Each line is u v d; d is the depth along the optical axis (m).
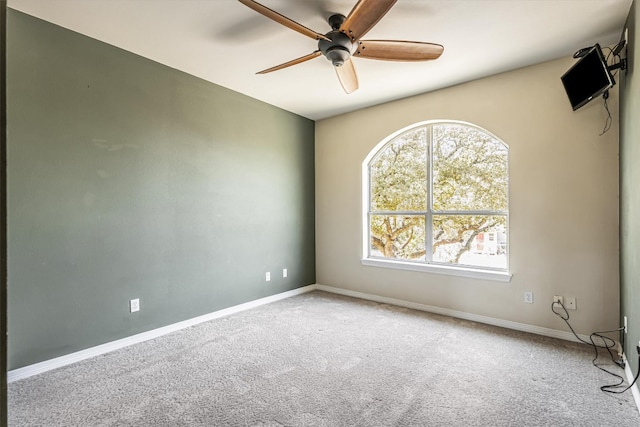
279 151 4.19
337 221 4.48
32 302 2.28
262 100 3.94
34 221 2.29
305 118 4.59
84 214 2.53
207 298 3.38
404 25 2.35
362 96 3.79
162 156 3.02
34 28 2.29
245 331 3.07
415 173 3.92
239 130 3.70
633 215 2.04
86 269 2.54
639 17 1.87
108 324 2.66
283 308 3.78
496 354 2.56
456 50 2.72
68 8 2.18
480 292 3.32
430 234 3.79
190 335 2.97
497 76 3.18
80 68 2.50
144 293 2.88
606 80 2.24
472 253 3.50
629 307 2.19
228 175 3.59
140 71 2.85
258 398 1.99
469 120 3.36
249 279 3.80
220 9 2.20
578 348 2.66
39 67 2.31
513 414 1.82
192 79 3.25
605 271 2.67
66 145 2.44
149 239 2.92
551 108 2.91
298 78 3.30
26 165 2.26
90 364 2.43
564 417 1.79
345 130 4.39
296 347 2.71
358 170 4.27
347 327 3.16
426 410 1.86
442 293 3.58
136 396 2.01
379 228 4.24
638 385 1.89
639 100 1.88
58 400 1.97
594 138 2.72
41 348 2.32
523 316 3.06
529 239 3.03
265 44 2.66
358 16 1.87
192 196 3.25
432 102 3.61
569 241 2.83
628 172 2.20
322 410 1.86
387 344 2.76
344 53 2.16
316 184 4.70
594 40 2.56
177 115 3.12
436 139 3.76
